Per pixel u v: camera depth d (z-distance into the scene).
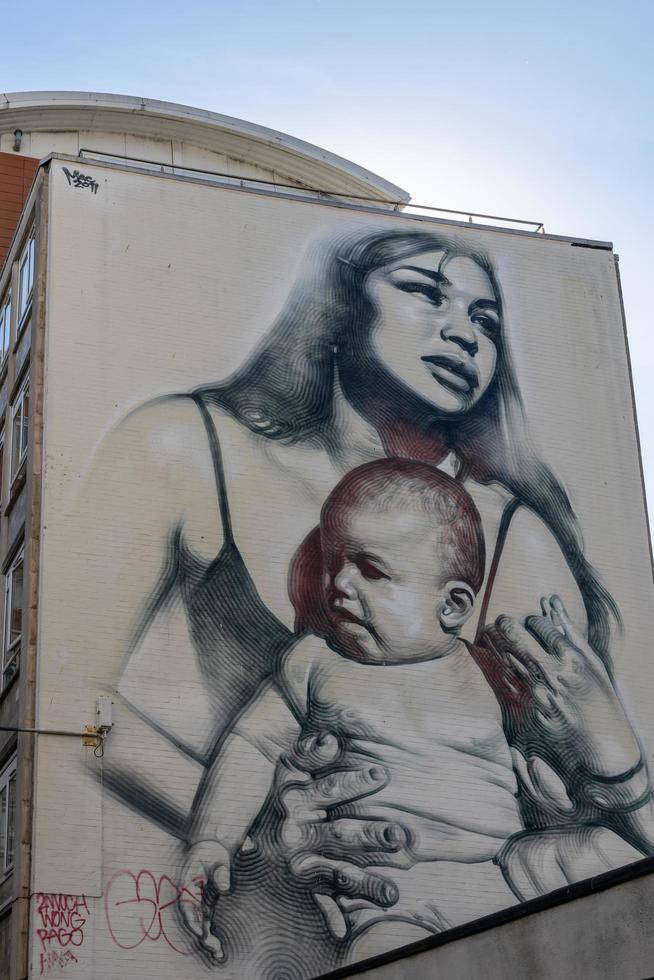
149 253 35.03
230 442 33.75
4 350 37.50
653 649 35.50
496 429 36.28
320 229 36.84
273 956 29.50
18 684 31.02
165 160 45.41
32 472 32.06
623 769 33.91
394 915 30.64
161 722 30.67
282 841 30.48
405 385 35.91
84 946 28.33
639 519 36.66
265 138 45.88
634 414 37.81
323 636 32.66
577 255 39.12
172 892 29.33
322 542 33.53
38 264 34.25
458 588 34.25
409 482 34.88
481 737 32.97
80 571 31.45
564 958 19.06
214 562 32.50
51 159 35.09
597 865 32.69
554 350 37.75
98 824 29.41
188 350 34.38
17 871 28.70
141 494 32.56
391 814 31.52
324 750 31.59
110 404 33.22
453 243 37.97
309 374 35.12
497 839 32.09
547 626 34.66
